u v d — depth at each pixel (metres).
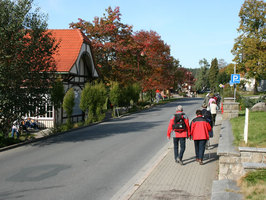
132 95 31.86
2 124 14.17
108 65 31.97
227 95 29.09
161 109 34.81
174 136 8.94
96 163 9.52
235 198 5.33
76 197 6.47
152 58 40.78
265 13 47.03
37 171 8.60
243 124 13.20
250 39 45.94
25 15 13.42
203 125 8.84
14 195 6.59
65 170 8.69
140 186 6.89
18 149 12.30
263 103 19.77
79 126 19.98
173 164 8.97
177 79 60.69
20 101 13.37
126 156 10.52
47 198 6.39
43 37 14.14
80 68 25.17
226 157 7.79
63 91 16.48
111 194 6.66
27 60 13.17
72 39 24.66
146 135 15.41
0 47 12.56
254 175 6.32
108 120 24.28
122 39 32.09
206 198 6.06
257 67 45.47
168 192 6.45
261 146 8.35
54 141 14.27
